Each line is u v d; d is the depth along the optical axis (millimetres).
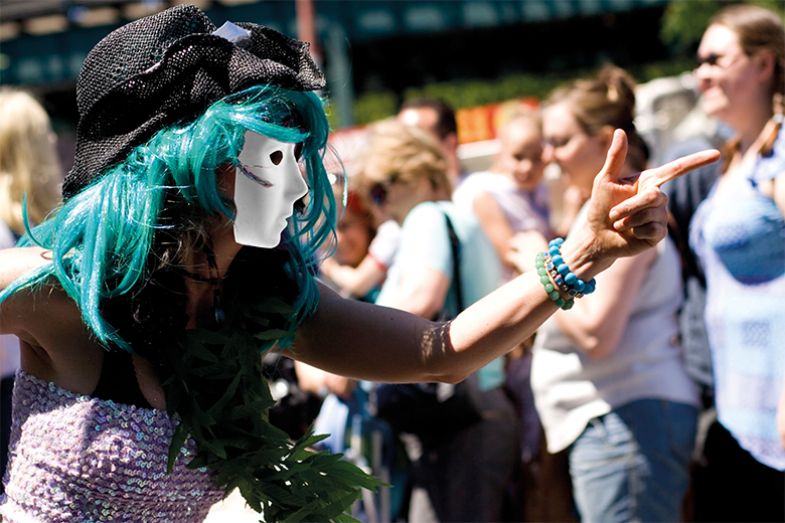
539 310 2141
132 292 2039
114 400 2023
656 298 3672
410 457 4141
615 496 3637
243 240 2000
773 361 3432
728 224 3459
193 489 2143
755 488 3824
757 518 3834
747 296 3477
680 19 16234
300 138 1953
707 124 8117
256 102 1957
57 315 2010
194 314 2158
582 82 3840
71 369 2029
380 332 2248
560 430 3736
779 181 3357
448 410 3928
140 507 2061
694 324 3818
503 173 5098
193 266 2090
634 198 1995
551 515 4250
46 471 2018
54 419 2020
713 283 3615
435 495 4027
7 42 17469
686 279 3893
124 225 1945
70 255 1990
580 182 3828
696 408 3744
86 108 2020
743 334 3480
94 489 2010
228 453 2148
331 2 16828
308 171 2131
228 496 2344
